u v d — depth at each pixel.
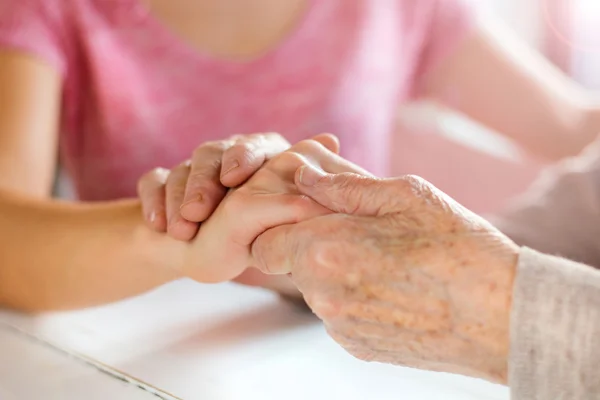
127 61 1.09
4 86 0.95
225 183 0.60
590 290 0.48
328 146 0.63
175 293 0.72
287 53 1.12
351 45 1.16
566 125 1.28
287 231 0.56
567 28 1.74
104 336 0.64
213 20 1.10
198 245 0.62
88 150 1.10
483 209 1.37
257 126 1.12
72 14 1.05
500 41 1.35
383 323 0.52
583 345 0.48
